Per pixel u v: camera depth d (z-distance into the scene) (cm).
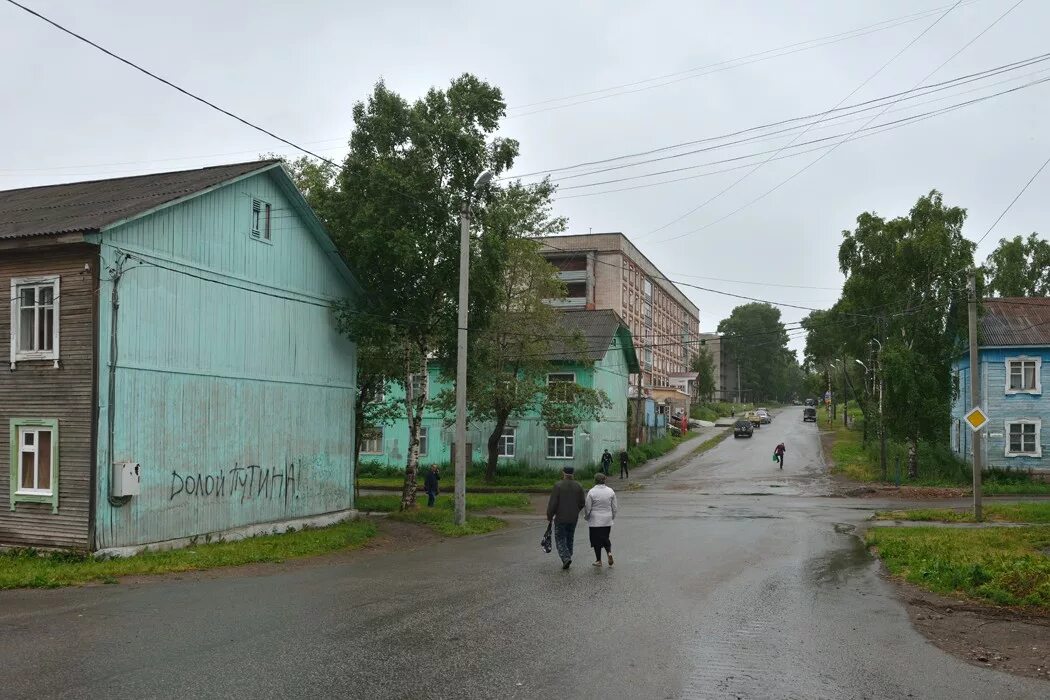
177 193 1666
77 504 1488
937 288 4019
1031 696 704
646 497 3388
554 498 1408
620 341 5312
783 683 723
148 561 1437
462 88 2353
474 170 2270
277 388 1980
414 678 709
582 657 789
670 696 676
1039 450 4050
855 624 980
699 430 8019
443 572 1355
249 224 1892
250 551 1571
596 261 7156
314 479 2117
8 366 1559
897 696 696
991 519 2420
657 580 1273
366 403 2831
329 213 2253
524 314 3675
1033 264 6444
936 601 1142
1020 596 1141
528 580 1262
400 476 4519
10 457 1549
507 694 670
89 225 1465
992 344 4094
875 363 4816
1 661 751
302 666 741
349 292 2288
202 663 747
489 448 4116
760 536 1973
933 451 4503
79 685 675
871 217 4316
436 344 2498
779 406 13450
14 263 1559
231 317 1825
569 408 3994
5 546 1549
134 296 1562
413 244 2139
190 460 1695
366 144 2267
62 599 1091
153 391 1603
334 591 1153
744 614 1022
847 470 4384
